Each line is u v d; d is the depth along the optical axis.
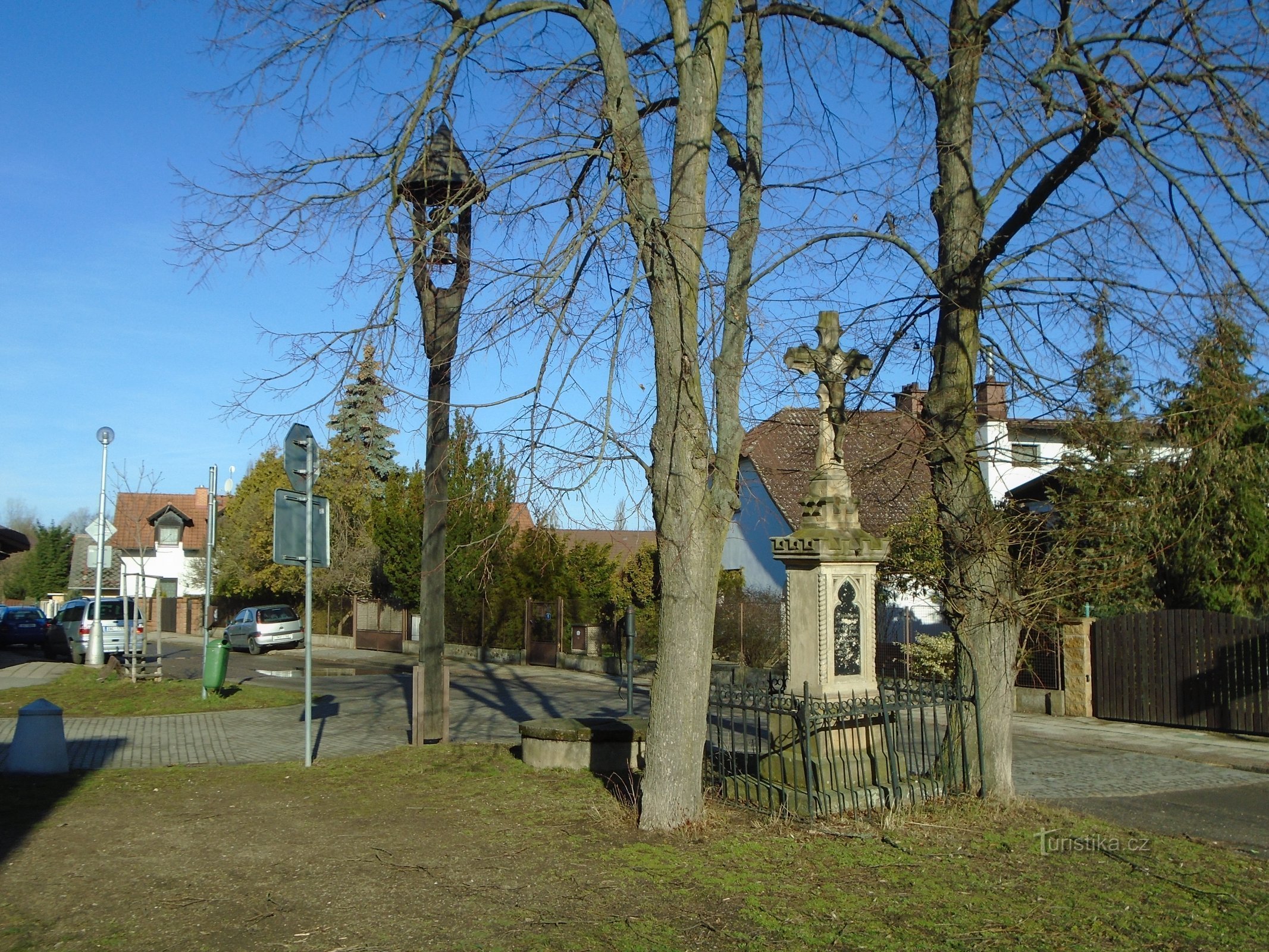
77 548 73.56
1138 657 15.83
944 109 8.55
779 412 9.70
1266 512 15.55
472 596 29.30
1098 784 10.61
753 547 28.95
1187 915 5.59
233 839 7.23
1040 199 7.92
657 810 7.21
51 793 9.08
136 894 5.91
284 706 16.98
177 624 50.22
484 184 7.49
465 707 17.55
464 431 6.95
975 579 8.34
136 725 14.59
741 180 8.41
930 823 7.46
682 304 7.21
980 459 8.80
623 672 24.28
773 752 8.19
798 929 5.25
